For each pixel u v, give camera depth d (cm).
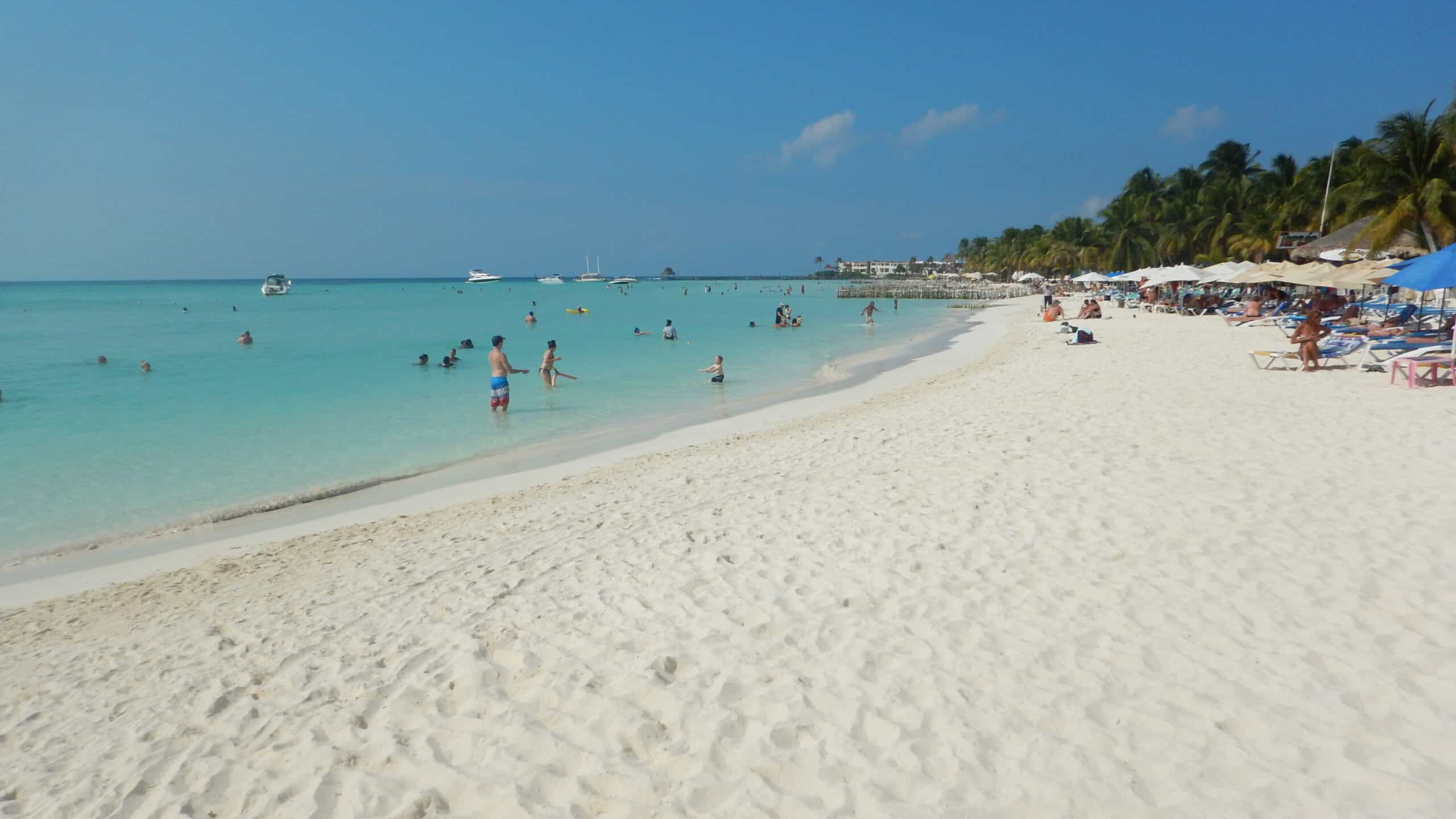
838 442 1131
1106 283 7169
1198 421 1052
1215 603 509
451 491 1089
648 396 1853
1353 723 379
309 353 2761
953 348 2827
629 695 455
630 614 566
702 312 5672
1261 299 3478
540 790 380
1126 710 404
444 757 413
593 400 1800
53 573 821
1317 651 444
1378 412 1048
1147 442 947
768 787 369
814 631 516
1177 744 374
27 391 1912
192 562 837
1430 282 1112
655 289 13088
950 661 465
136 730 468
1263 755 362
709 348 2953
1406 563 546
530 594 622
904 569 606
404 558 774
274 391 1914
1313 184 4175
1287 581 533
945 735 395
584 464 1214
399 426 1529
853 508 773
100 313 5794
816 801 357
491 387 1650
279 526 964
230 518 999
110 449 1351
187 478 1180
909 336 3497
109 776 420
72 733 472
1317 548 583
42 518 1002
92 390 1931
